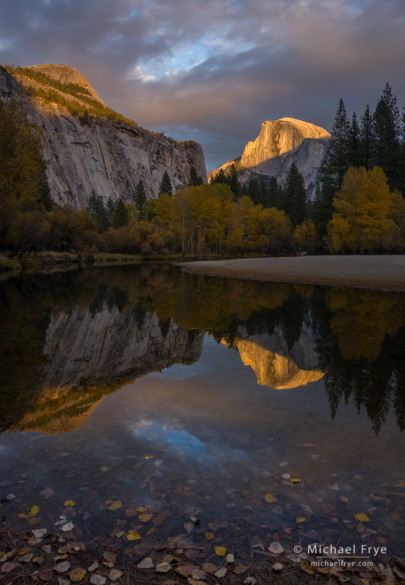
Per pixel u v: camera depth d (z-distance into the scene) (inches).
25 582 73.0
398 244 1615.4
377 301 537.0
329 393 182.4
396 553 80.7
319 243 2352.4
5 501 97.3
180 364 239.1
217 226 2696.9
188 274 1262.3
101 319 412.8
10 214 1098.1
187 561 78.3
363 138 2246.6
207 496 99.7
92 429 141.7
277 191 4178.2
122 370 226.8
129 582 73.0
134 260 2496.3
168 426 144.9
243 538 84.7
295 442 131.3
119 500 97.8
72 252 2154.3
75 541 83.9
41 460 118.2
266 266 1251.2
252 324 378.0
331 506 95.8
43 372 222.2
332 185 2332.7
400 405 165.9
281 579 73.8
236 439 133.6
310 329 348.8
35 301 562.3
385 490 102.7
